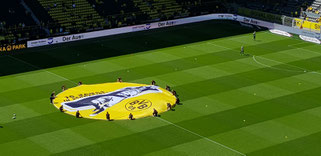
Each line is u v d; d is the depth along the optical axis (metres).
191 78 85.81
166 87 79.75
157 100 76.12
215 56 98.25
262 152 61.47
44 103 74.88
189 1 130.25
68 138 64.31
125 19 118.38
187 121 69.50
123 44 106.25
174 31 117.19
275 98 77.75
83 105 74.44
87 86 82.00
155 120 69.88
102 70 89.75
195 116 71.06
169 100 76.25
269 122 69.50
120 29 114.38
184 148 62.09
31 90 79.88
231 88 81.50
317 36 109.06
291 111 73.19
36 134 65.25
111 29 113.00
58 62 94.06
